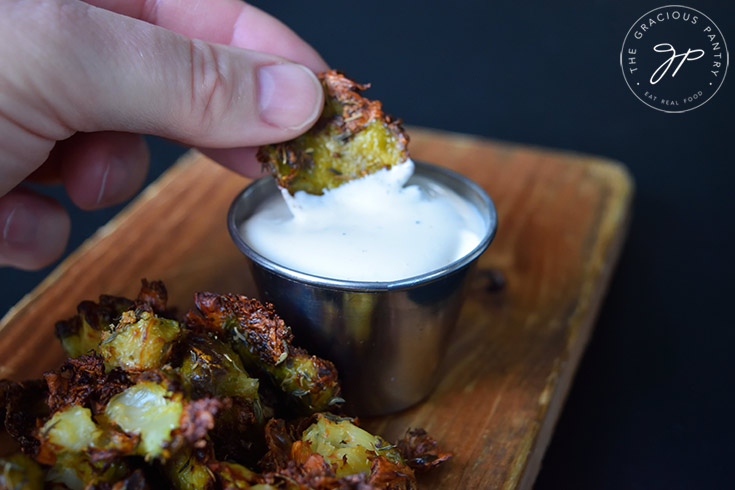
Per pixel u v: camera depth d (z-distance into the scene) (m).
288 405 0.22
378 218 0.23
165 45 0.22
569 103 0.41
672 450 0.26
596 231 0.31
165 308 0.23
